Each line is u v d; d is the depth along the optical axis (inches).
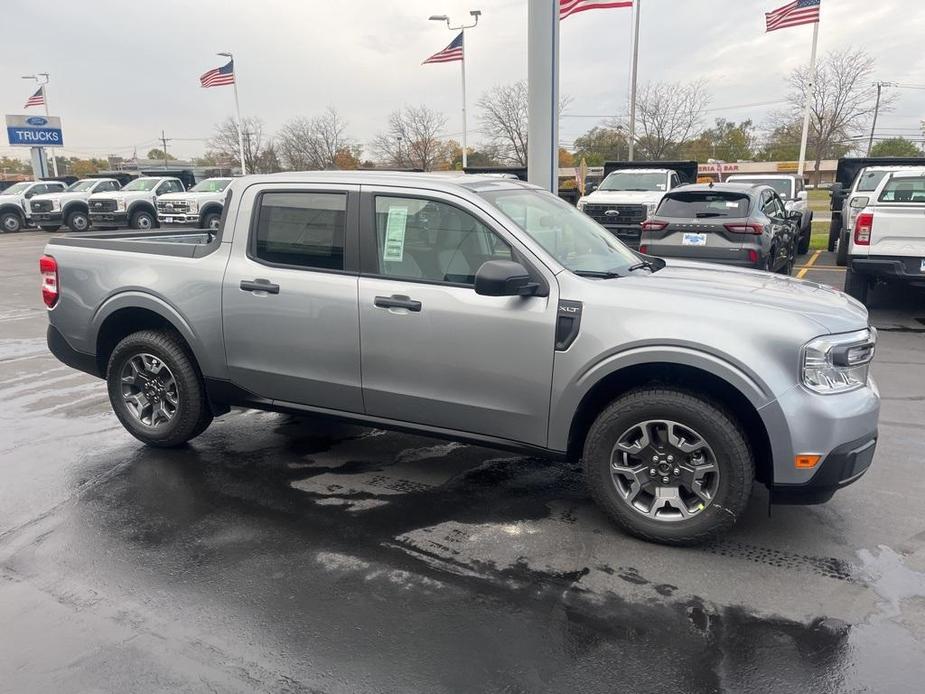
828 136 1720.0
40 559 143.4
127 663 112.3
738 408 141.9
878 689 106.2
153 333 195.5
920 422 221.0
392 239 164.4
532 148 343.3
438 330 157.1
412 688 106.6
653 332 139.5
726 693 105.5
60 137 1614.2
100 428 222.2
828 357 136.0
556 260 153.5
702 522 142.8
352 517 161.0
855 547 147.3
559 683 107.7
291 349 175.0
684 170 731.4
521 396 152.9
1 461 194.5
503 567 140.1
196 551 146.3
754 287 157.9
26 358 316.8
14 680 108.5
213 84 1382.9
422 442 207.8
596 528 155.7
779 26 960.3
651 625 121.6
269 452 200.5
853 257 356.5
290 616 124.3
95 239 205.0
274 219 177.9
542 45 330.3
